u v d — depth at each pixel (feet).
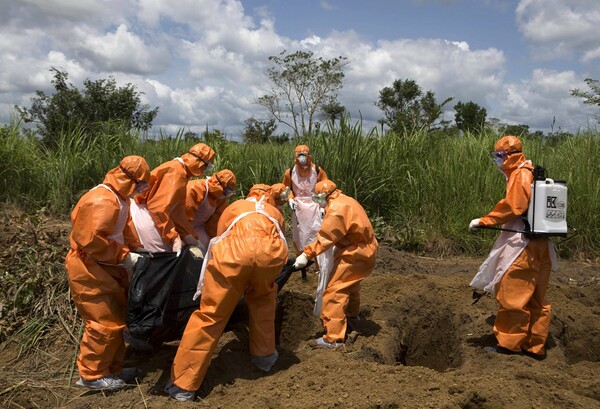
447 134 37.99
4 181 32.32
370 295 22.44
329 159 33.06
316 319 19.85
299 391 13.70
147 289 14.12
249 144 38.91
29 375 15.66
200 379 13.78
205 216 20.47
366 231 17.21
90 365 14.05
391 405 12.57
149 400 13.57
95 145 35.55
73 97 46.68
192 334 13.67
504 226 17.24
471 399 12.73
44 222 26.94
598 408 12.32
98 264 13.89
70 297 18.76
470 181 32.83
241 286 13.92
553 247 17.17
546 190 16.39
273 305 15.40
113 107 48.21
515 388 13.11
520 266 16.62
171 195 16.39
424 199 33.06
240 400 13.61
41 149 37.70
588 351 19.10
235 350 16.02
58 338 17.61
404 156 35.01
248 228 14.17
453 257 30.25
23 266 19.70
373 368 14.65
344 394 13.19
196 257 15.81
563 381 13.92
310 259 17.16
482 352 17.51
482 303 21.26
